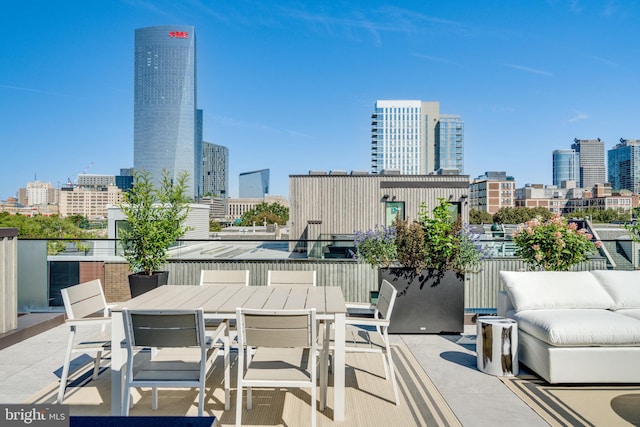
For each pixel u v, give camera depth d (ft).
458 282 16.26
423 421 9.27
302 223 57.31
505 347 12.04
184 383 8.45
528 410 9.82
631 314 12.69
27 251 19.26
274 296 11.10
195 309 8.64
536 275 13.97
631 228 17.94
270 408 10.03
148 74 499.51
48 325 16.94
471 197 404.16
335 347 9.34
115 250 22.11
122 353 9.47
